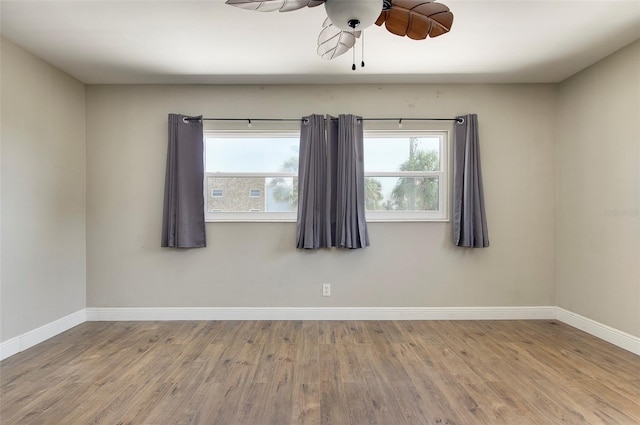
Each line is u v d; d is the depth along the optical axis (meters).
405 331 3.02
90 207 3.32
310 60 2.82
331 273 3.34
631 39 2.48
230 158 3.42
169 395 1.98
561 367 2.31
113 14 2.16
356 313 3.34
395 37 2.45
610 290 2.73
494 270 3.35
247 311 3.34
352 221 3.20
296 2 1.52
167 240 3.24
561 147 3.27
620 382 2.11
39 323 2.77
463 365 2.35
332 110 3.35
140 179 3.33
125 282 3.33
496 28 2.33
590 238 2.93
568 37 2.45
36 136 2.74
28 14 2.15
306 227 3.20
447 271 3.36
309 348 2.64
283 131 3.35
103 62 2.85
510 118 3.35
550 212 3.34
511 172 3.35
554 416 1.78
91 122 3.32
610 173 2.72
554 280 3.35
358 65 2.91
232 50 2.64
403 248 3.35
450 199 3.38
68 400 1.92
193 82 3.30
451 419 1.75
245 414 1.80
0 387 2.06
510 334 2.94
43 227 2.81
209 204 3.41
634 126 2.52
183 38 2.46
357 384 2.10
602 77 2.79
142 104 3.33
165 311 3.32
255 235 3.34
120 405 1.88
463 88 3.35
